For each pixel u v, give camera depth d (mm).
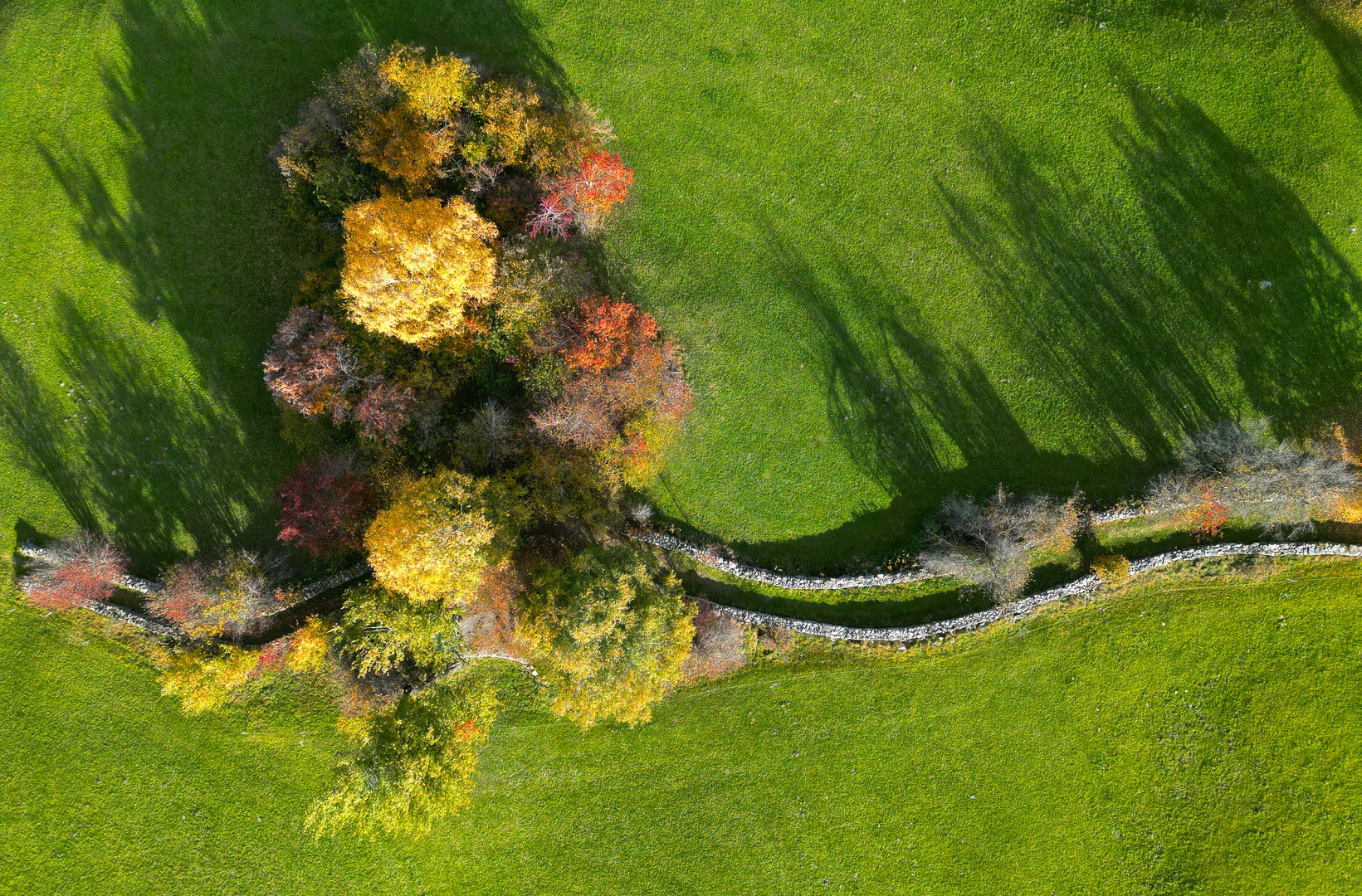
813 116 38062
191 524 38219
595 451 33781
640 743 40594
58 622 38875
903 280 38406
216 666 35062
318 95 37000
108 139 37469
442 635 33250
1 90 37219
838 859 40812
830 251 38375
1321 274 37906
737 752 40531
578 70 37625
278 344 33750
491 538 30672
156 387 37938
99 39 37219
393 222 28062
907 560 38469
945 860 40812
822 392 38562
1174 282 38219
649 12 37625
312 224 36188
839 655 39719
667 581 33938
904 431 38688
